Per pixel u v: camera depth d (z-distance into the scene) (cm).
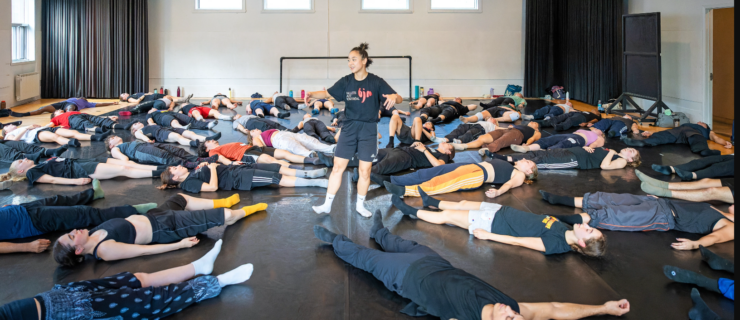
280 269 291
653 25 828
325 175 508
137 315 226
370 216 379
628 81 923
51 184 469
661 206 349
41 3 1156
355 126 355
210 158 513
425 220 367
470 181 438
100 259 299
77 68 1188
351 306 249
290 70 1277
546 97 1223
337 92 353
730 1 762
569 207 400
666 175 506
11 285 271
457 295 220
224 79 1268
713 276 283
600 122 754
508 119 855
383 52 1273
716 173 477
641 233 348
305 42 1262
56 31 1168
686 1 843
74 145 637
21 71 1072
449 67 1283
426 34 1267
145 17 1205
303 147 569
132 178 493
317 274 285
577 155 529
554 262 302
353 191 447
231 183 450
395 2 1260
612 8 1030
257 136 591
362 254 283
